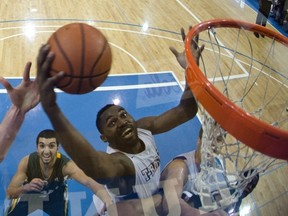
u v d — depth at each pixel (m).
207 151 1.47
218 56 2.76
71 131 1.42
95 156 1.48
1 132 1.57
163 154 2.00
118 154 1.58
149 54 3.30
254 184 1.62
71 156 1.45
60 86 1.25
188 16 4.14
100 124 1.66
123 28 3.76
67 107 2.25
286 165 1.94
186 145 2.05
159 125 1.77
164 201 1.51
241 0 4.52
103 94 2.53
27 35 3.40
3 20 3.65
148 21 3.94
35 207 1.57
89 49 1.19
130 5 4.27
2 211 1.57
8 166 1.74
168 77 2.91
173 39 3.62
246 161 1.40
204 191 1.55
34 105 1.53
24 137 1.86
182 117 1.80
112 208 1.49
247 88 2.53
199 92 1.14
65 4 4.13
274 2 4.12
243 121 0.99
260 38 3.05
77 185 1.64
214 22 1.64
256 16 4.21
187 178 1.60
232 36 3.13
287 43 1.71
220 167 1.49
